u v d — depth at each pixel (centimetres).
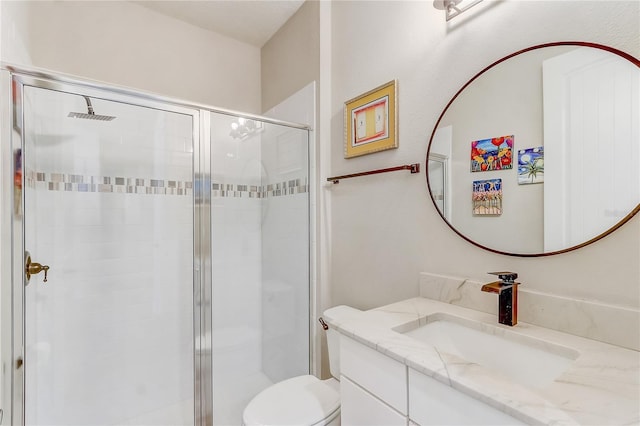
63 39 180
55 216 158
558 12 90
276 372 211
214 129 196
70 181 162
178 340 192
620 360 70
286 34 217
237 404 192
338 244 179
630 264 77
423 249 130
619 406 52
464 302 111
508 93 101
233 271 210
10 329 131
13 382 135
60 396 160
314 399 125
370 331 87
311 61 189
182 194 193
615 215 79
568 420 49
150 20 207
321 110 181
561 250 88
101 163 170
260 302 222
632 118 76
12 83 128
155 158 184
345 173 173
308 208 190
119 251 177
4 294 129
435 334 105
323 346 183
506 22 102
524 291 95
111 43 194
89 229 169
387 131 146
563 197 88
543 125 92
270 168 214
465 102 112
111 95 159
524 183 96
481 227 108
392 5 144
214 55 232
